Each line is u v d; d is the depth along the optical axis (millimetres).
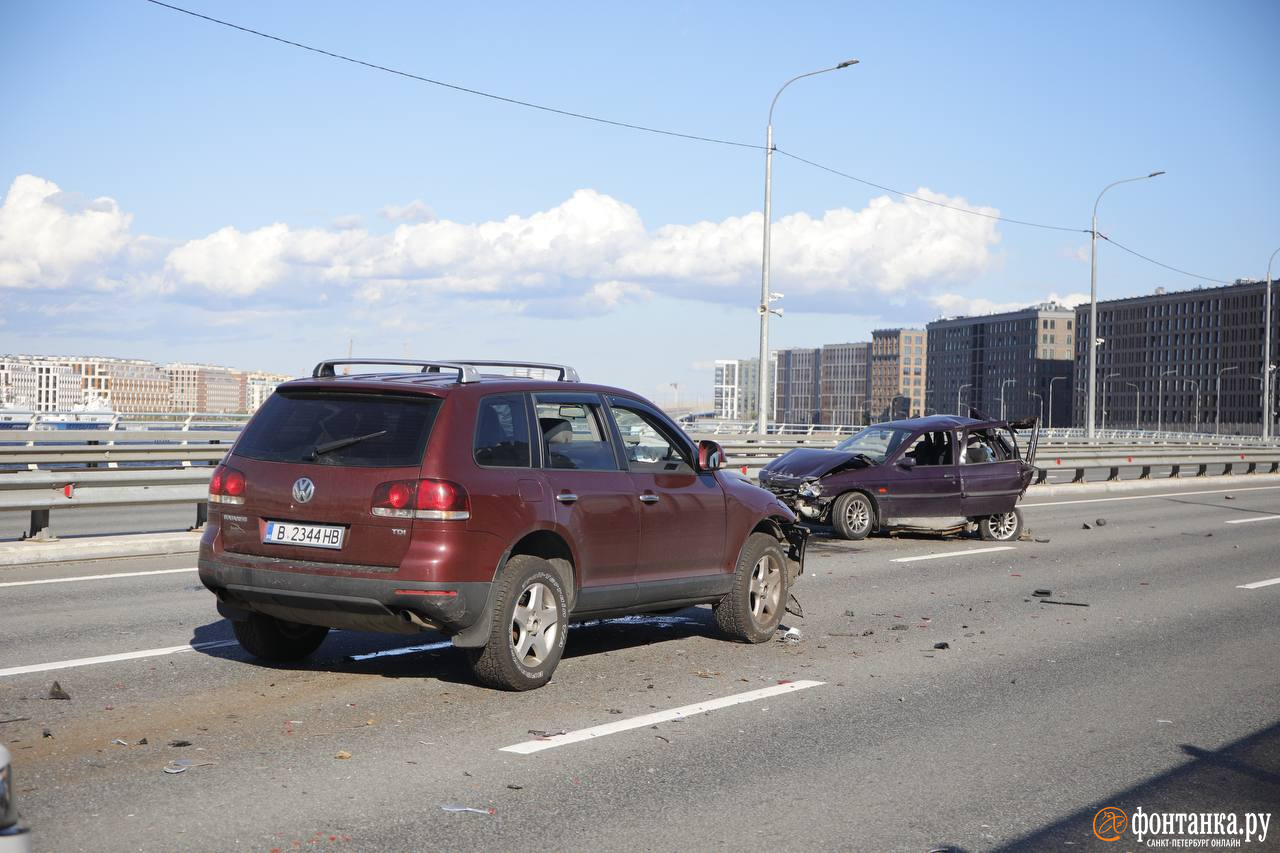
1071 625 10250
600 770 5594
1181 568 14508
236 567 6965
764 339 35844
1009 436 17359
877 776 5668
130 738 5859
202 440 33438
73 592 10281
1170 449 53906
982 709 7098
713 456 8445
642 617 9977
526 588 7020
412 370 9961
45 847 4391
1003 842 4832
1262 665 8656
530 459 7238
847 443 17328
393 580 6590
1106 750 6262
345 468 6797
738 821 4957
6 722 6090
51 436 29750
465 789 5242
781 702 7082
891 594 11703
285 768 5449
